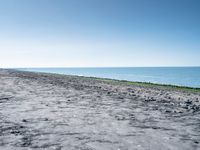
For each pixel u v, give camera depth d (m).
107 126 9.79
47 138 7.87
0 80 38.97
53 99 17.75
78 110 13.34
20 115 11.40
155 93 27.75
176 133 9.11
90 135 8.39
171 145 7.56
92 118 11.27
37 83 36.25
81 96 20.64
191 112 14.40
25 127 9.21
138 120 11.25
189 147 7.42
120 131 9.08
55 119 10.78
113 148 7.07
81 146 7.17
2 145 7.04
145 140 8.01
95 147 7.12
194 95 28.08
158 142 7.84
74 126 9.60
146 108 15.18
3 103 14.77
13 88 25.39
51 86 31.34
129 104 16.73
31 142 7.40
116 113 12.86
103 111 13.34
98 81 54.19
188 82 80.44
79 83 42.59
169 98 22.67
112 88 32.94
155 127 9.98
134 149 7.05
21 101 15.97
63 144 7.30
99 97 20.41
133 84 47.12
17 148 6.81
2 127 9.07
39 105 14.58
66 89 27.56
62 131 8.80
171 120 11.63
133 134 8.72
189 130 9.68
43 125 9.59
